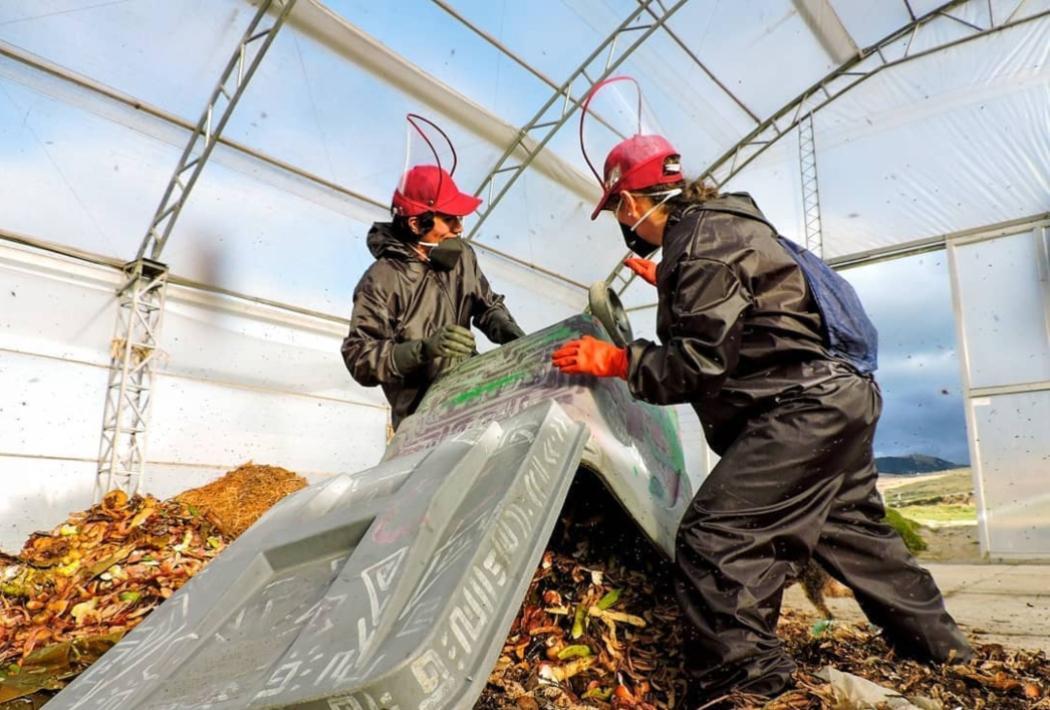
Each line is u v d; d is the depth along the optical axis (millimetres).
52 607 4363
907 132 13281
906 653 2832
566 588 2781
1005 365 11688
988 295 12062
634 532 2938
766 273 2461
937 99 13062
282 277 11828
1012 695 2453
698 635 2242
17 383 9555
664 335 2480
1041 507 10938
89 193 9750
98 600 4457
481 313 3973
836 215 13805
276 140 10609
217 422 11289
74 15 8422
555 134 12727
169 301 11023
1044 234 11758
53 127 9125
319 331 12680
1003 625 4574
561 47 11664
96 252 10297
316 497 2459
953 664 2719
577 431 2322
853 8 12578
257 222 11242
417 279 3584
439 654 1461
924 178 13023
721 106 13844
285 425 12062
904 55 13367
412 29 10414
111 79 9164
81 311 10180
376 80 10734
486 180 13102
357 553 1911
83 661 3330
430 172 3545
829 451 2391
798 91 14016
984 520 11336
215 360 11406
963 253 12430
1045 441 11125
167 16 8828
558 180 13570
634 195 2830
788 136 14492
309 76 10211
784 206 14391
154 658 1879
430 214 3547
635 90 12820
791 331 2457
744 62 13008
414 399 3521
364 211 12109
